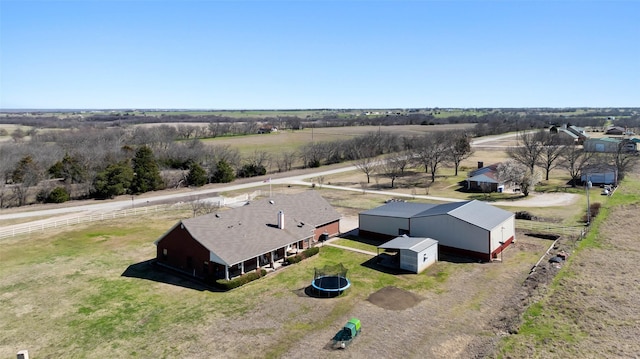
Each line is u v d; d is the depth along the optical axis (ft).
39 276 121.49
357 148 394.32
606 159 277.03
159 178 260.01
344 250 142.92
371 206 207.62
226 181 286.25
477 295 105.91
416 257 120.67
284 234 134.92
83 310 100.58
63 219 184.55
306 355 80.89
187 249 122.62
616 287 106.11
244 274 118.11
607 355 77.41
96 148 319.27
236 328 91.56
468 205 146.92
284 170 334.65
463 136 344.49
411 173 305.12
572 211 182.60
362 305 101.55
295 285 114.01
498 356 78.38
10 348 84.79
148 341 86.69
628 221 164.86
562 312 94.17
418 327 90.74
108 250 144.46
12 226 174.29
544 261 126.93
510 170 224.53
